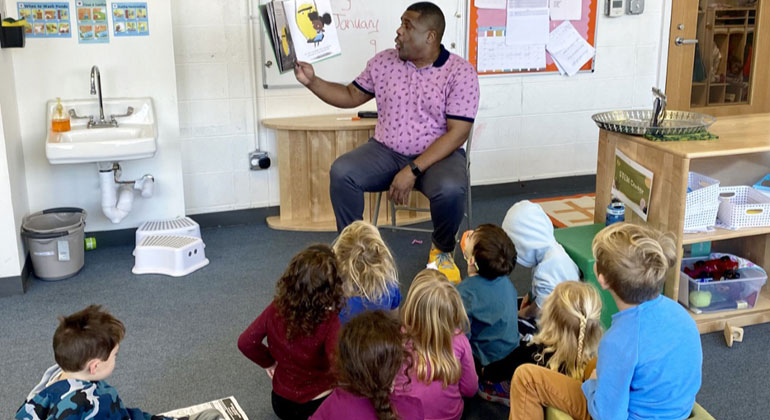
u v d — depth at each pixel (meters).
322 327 2.08
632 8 4.91
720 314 3.00
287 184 4.40
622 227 1.97
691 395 1.83
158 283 3.57
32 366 2.77
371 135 4.33
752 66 5.25
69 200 3.93
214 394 2.59
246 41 4.25
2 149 3.29
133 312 3.24
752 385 2.61
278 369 2.24
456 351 2.21
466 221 4.49
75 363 1.71
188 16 4.11
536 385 2.03
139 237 3.82
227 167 4.41
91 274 3.68
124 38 3.79
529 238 2.78
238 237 4.27
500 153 4.97
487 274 2.46
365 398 1.62
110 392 1.75
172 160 4.03
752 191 3.11
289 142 4.33
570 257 2.89
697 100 5.27
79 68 3.76
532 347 2.43
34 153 3.79
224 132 4.34
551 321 2.16
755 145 2.82
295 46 3.54
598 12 4.90
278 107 4.41
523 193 5.10
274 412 2.48
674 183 2.79
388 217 4.53
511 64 4.80
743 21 5.16
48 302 3.35
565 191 5.17
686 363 1.81
